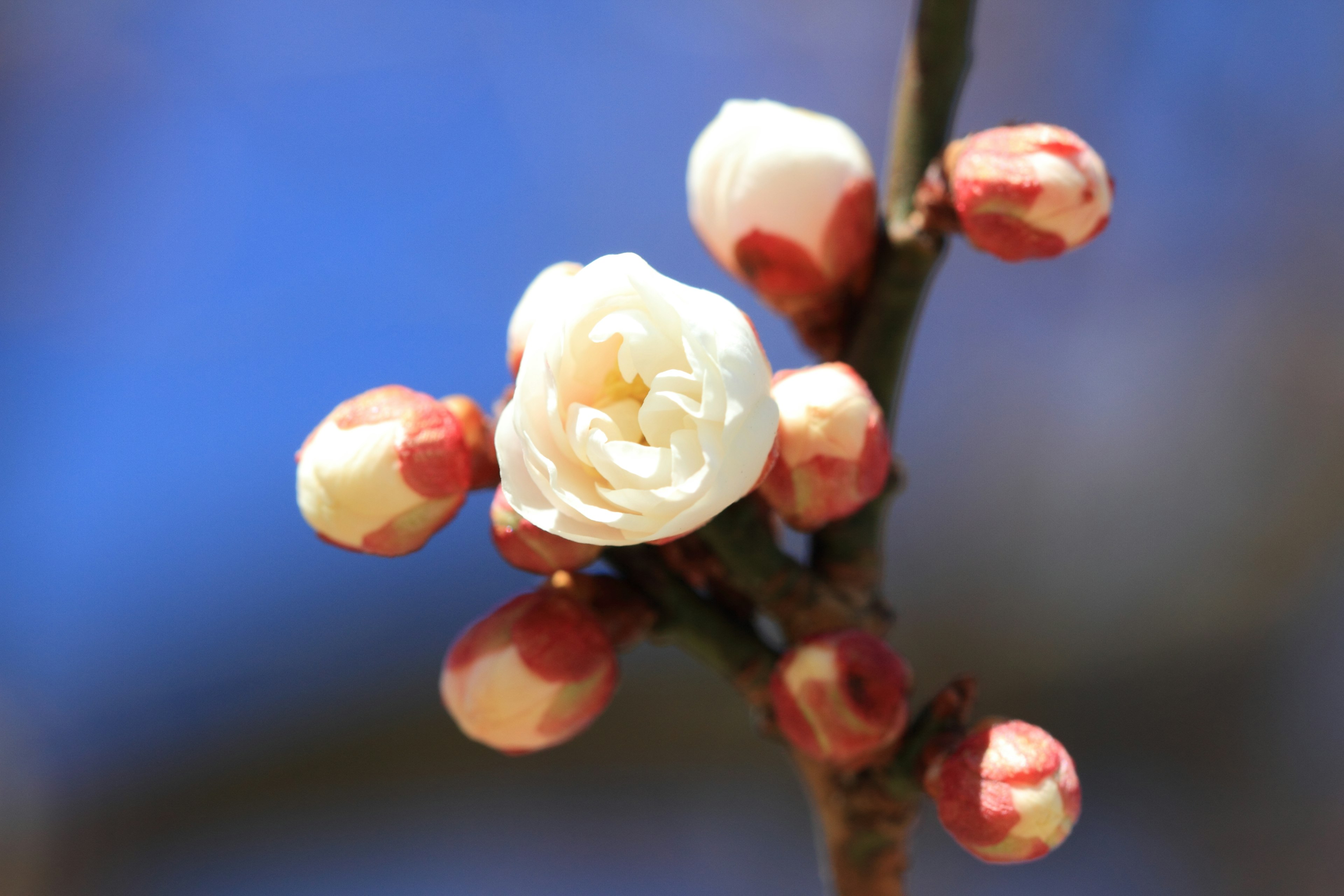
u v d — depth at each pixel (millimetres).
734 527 213
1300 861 357
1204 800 369
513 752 214
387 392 210
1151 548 384
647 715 383
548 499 198
